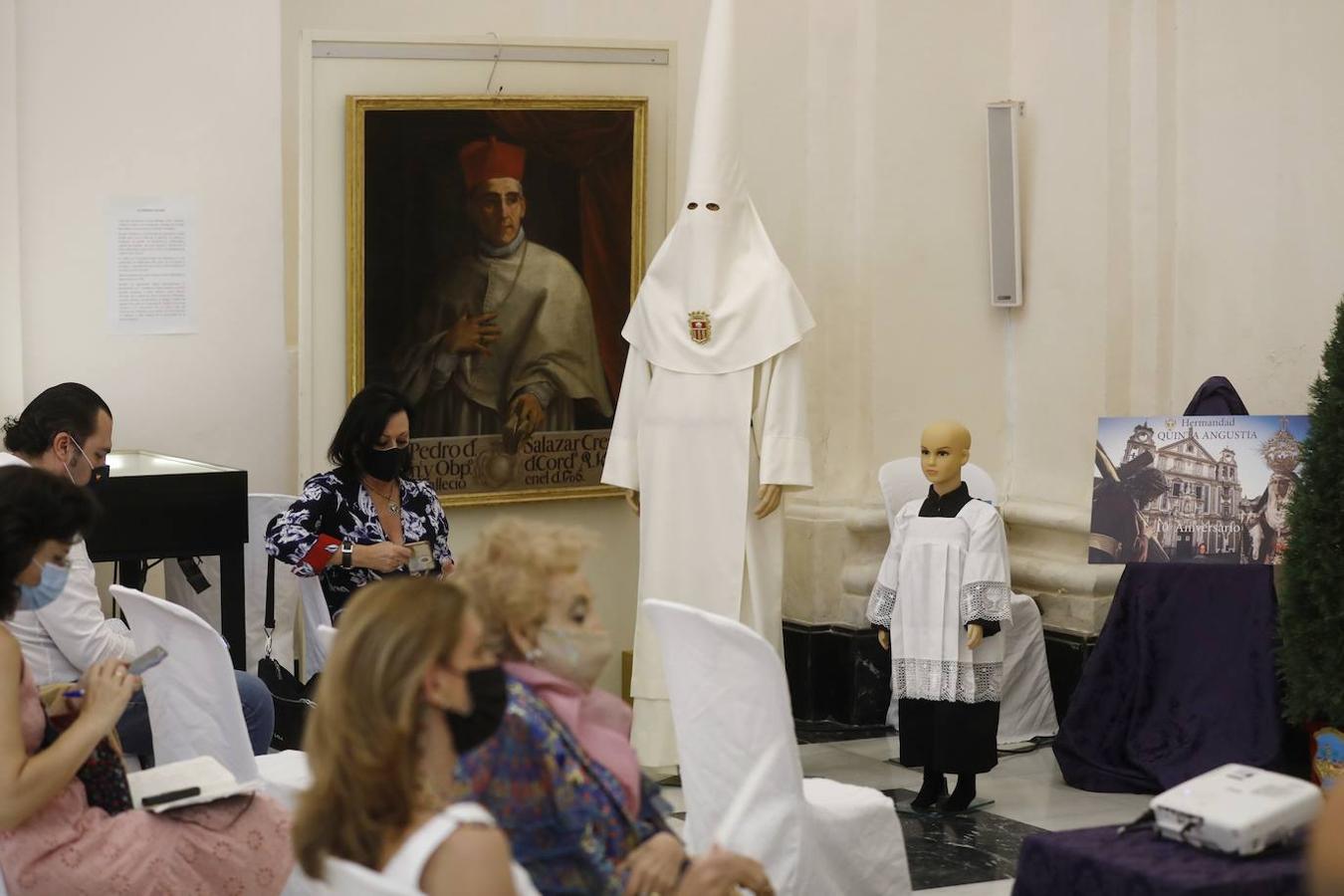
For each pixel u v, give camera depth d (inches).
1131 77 302.0
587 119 298.0
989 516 244.8
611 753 113.7
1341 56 269.0
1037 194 316.8
